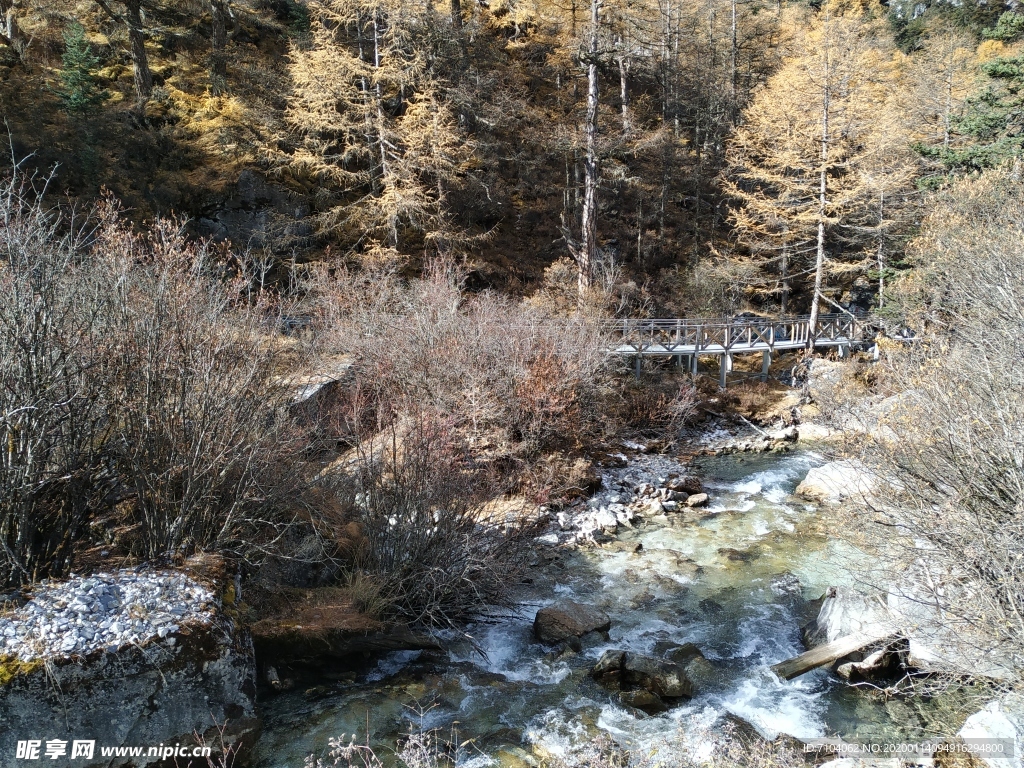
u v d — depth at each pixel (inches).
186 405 209.8
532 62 1056.2
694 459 532.4
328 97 693.3
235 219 671.1
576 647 249.0
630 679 224.2
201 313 223.0
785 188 800.9
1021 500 176.2
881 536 221.1
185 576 188.4
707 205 969.5
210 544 211.2
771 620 274.2
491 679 226.1
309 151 751.1
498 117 815.1
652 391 596.4
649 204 955.3
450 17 835.4
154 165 680.4
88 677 153.7
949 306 360.8
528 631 261.4
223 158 717.9
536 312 551.2
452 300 499.5
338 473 280.2
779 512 406.0
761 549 347.6
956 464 205.3
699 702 216.1
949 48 930.7
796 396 675.4
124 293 203.2
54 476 189.6
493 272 804.0
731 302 839.1
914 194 759.7
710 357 770.8
